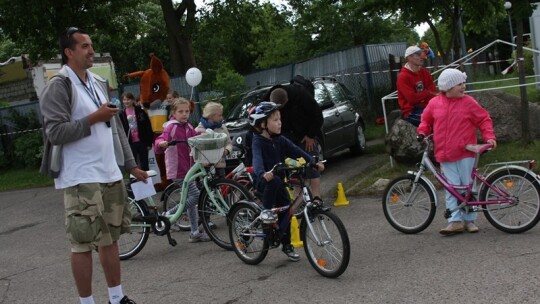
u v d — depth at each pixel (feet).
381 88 59.67
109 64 65.57
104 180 14.94
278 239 19.49
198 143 22.30
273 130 19.11
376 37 95.40
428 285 16.31
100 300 18.30
